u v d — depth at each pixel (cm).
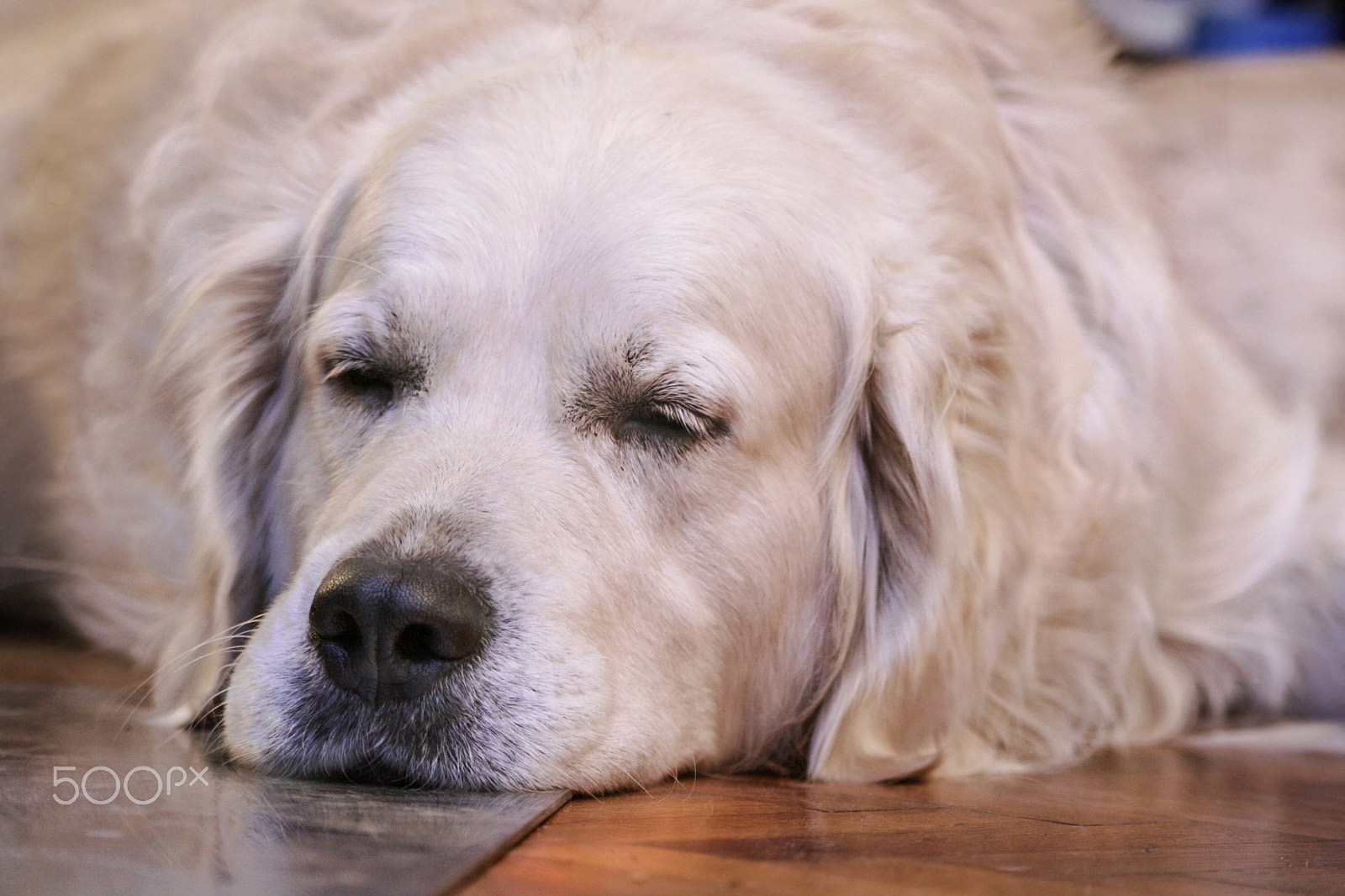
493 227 228
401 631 198
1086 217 315
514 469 216
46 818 149
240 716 209
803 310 245
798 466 250
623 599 221
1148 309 316
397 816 168
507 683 203
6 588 376
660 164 235
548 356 224
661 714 228
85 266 343
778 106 261
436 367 227
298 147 288
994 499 271
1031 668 281
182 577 299
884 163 269
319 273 262
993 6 321
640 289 224
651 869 147
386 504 211
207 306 279
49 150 360
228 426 274
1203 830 198
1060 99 323
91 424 330
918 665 259
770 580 246
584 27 279
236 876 129
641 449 228
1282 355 472
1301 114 507
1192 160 495
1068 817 204
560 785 207
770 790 229
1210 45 659
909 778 256
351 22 308
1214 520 342
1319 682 354
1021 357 279
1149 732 320
